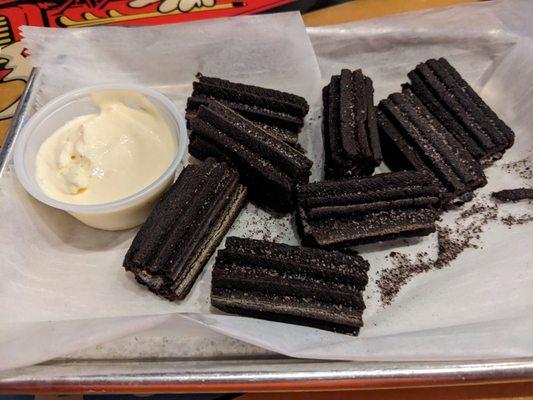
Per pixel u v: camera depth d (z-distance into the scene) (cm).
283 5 25
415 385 14
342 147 18
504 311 15
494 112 21
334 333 15
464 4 22
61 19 24
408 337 14
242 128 18
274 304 16
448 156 19
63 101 19
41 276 17
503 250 17
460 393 15
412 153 19
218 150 18
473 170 18
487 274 16
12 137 18
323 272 16
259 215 19
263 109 20
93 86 19
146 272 16
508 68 22
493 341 14
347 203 17
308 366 14
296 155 18
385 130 20
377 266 18
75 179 17
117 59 21
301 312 16
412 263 18
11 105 21
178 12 24
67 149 18
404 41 22
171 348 15
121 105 19
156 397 15
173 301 17
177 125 18
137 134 18
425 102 20
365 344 14
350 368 14
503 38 22
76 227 18
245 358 15
